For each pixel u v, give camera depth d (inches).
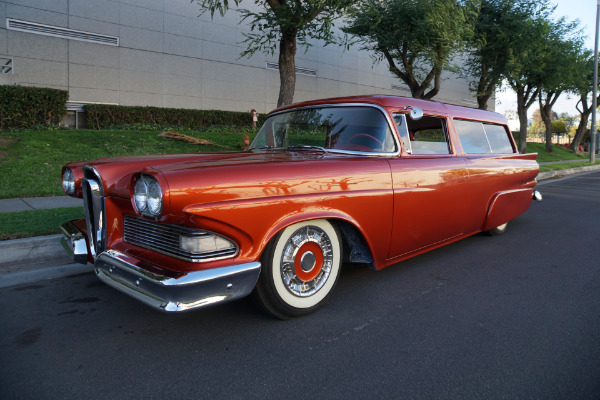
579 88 988.6
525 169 198.4
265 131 153.9
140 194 89.8
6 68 497.4
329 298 125.7
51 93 479.5
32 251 160.9
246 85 721.6
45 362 90.3
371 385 82.0
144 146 417.1
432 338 102.0
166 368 88.0
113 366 88.7
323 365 89.4
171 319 112.0
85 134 429.7
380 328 107.4
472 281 143.8
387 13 518.9
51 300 125.1
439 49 532.1
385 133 129.4
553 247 190.7
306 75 802.2
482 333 104.9
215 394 78.9
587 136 1883.6
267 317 112.7
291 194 100.0
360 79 903.1
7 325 108.3
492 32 641.0
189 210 84.7
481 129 177.5
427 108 147.6
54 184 289.6
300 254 108.6
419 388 81.1
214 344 98.4
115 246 110.0
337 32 822.5
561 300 127.1
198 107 665.6
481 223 175.5
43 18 517.7
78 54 547.5
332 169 110.0
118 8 575.5
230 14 689.0
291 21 344.5
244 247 94.4
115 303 122.9
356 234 122.2
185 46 644.1
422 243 142.0
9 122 453.1
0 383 82.0
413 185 130.3
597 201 345.7
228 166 94.0
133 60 594.2
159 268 90.7
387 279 145.4
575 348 97.3
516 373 86.5
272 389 80.6
